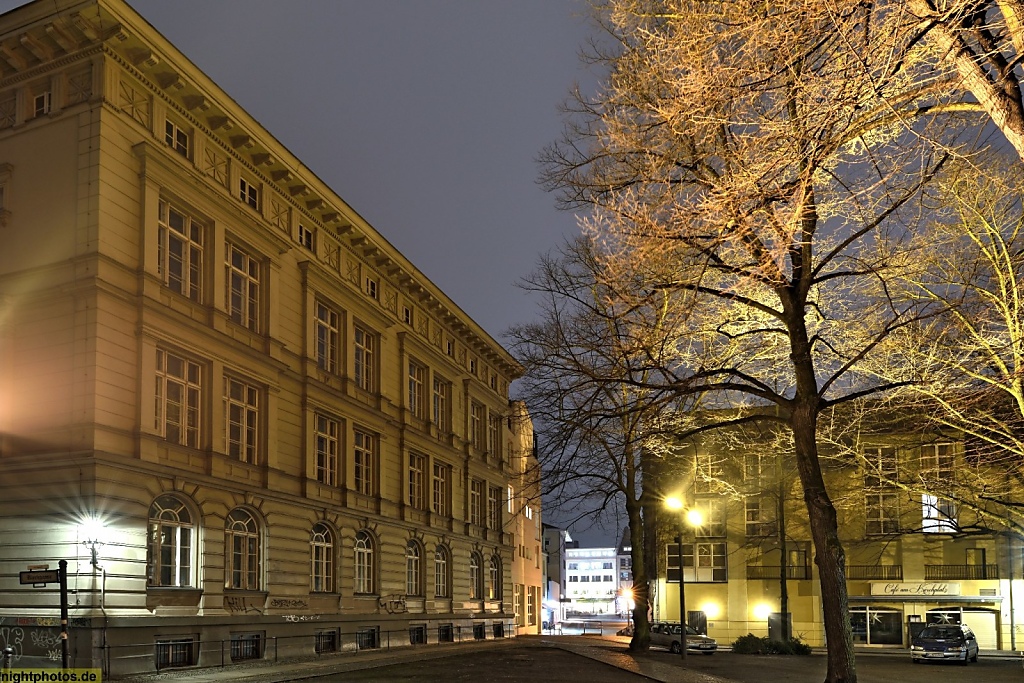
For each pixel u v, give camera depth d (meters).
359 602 36.22
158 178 25.61
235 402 28.98
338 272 36.81
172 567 25.23
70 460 22.38
